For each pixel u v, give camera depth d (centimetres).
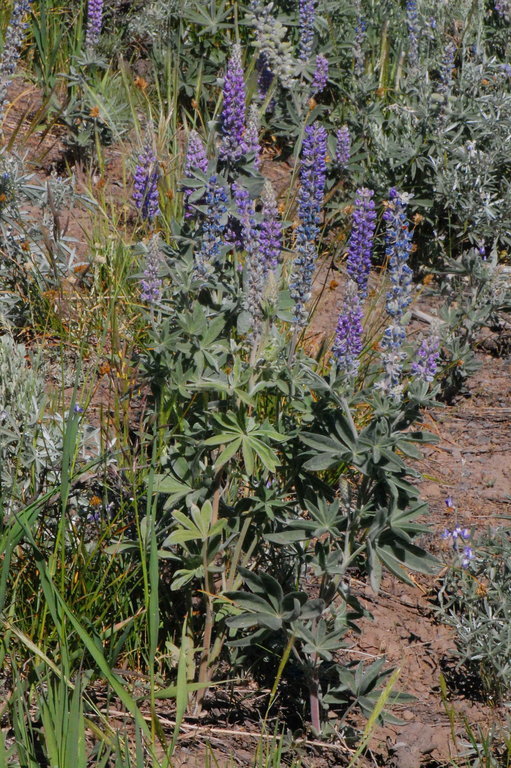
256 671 288
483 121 530
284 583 292
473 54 598
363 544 242
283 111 579
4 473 281
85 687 252
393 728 275
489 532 328
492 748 267
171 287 298
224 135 281
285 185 552
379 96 598
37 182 478
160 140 509
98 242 430
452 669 299
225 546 254
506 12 619
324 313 461
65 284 426
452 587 320
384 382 239
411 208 523
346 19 667
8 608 257
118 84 593
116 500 295
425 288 501
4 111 556
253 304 239
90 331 391
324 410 251
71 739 202
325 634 243
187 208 283
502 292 459
